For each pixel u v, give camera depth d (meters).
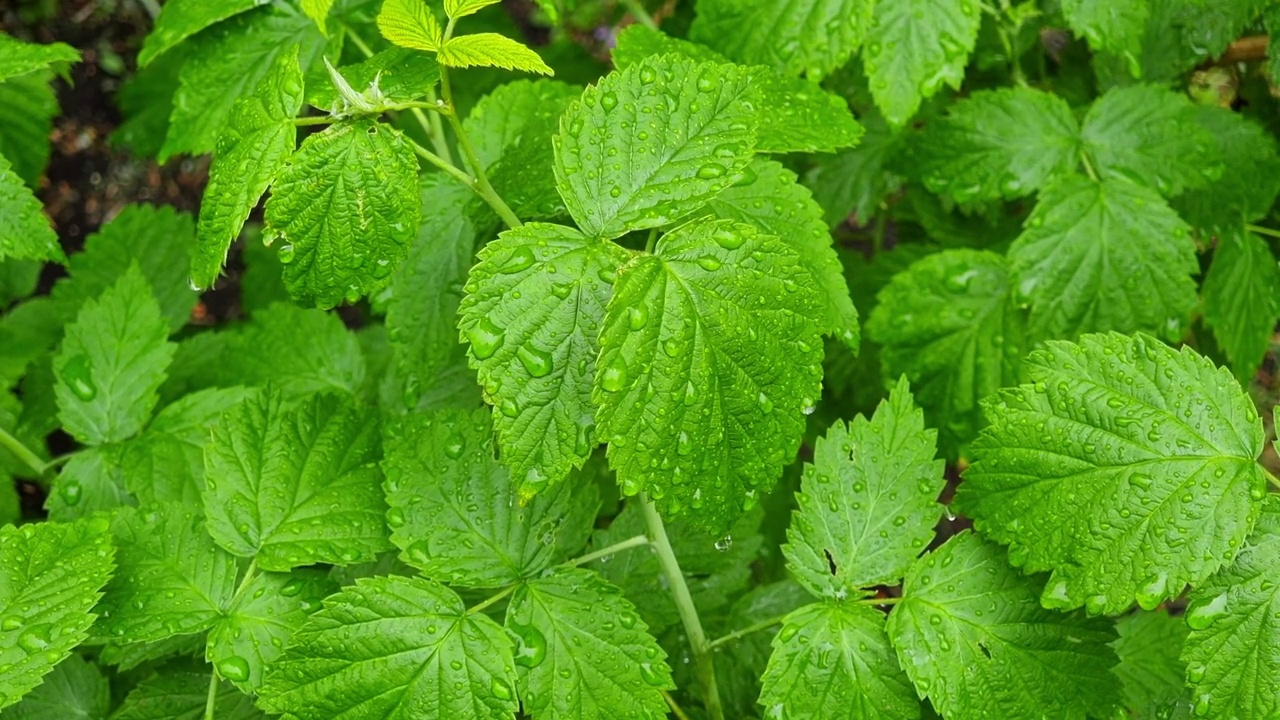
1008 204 0.89
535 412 0.57
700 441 0.58
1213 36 0.78
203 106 0.74
